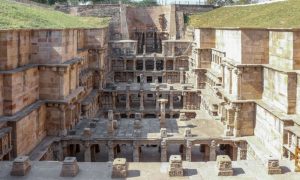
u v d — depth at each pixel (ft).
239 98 153.69
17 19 157.48
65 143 149.48
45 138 145.18
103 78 250.37
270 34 149.28
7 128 114.52
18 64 131.54
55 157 144.77
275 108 137.69
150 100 289.33
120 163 91.76
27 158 95.04
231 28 170.40
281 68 136.05
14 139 117.60
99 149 175.42
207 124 177.17
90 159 153.99
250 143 146.72
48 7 317.63
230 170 93.45
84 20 311.68
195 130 167.32
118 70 303.07
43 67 142.61
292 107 128.88
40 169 96.22
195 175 93.35
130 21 352.69
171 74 302.66
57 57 143.84
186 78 295.07
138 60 310.65
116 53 304.91
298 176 93.76
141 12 358.23
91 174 93.45
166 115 251.19
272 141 135.33
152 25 356.59
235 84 156.35
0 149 109.29
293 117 125.39
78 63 167.94
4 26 133.59
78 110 175.83
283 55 137.39
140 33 352.69
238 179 91.56
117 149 172.76
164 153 154.81
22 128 122.62
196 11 374.02
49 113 146.20
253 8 285.43
